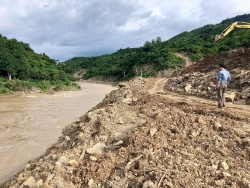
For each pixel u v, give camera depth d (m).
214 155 6.29
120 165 6.48
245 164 5.76
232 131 7.29
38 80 58.34
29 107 26.58
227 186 5.00
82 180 6.19
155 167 5.98
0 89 43.41
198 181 5.29
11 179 8.77
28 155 11.70
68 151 8.48
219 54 26.72
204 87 15.48
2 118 20.16
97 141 8.73
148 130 7.96
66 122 18.56
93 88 62.22
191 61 67.50
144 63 76.06
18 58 58.72
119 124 9.84
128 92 17.27
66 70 88.06
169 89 19.61
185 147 6.82
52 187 5.92
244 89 12.59
